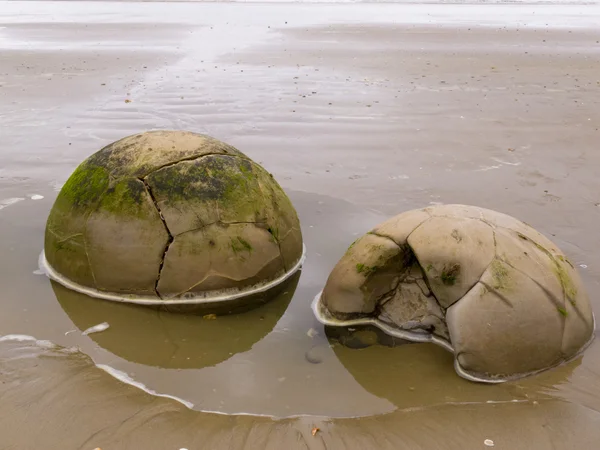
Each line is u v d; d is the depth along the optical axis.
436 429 4.37
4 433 4.27
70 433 4.29
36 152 7.85
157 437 4.28
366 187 7.08
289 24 21.30
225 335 5.03
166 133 5.48
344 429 4.36
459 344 4.66
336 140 8.26
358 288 5.00
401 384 4.66
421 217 5.00
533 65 13.37
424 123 8.94
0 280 5.46
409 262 4.95
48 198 6.75
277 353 4.89
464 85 11.32
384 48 15.55
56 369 4.69
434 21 22.67
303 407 4.50
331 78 11.76
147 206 5.14
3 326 5.02
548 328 4.67
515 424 4.39
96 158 5.41
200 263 5.16
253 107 9.66
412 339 5.00
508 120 9.10
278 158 7.74
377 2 32.84
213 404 4.51
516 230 4.91
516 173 7.41
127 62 13.37
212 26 20.61
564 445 4.28
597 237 6.21
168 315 5.16
